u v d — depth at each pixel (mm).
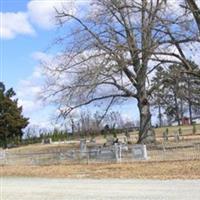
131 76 35250
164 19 30469
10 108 81000
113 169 22516
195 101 36031
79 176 20953
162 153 25797
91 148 30516
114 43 31984
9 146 78062
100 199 13031
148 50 31109
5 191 16469
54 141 73375
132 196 13250
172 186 15164
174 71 32906
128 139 49719
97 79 32594
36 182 19547
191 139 39438
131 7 31922
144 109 36250
